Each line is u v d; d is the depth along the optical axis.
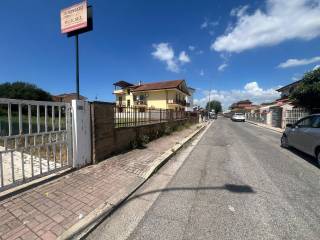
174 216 2.98
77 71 5.31
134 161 5.54
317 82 14.17
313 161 6.25
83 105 4.84
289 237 2.52
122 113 6.89
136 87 39.28
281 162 6.10
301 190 3.96
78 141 4.71
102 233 2.58
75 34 5.29
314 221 2.88
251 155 7.07
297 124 7.34
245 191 3.89
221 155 7.07
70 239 2.39
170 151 7.04
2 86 30.06
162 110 11.62
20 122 3.51
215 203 3.39
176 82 35.59
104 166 5.00
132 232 2.60
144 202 3.43
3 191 3.33
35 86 32.12
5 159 5.48
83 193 3.54
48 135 4.12
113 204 3.20
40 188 3.66
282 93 37.59
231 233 2.58
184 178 4.62
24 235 2.41
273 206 3.30
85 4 4.99
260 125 23.36
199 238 2.47
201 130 17.00
